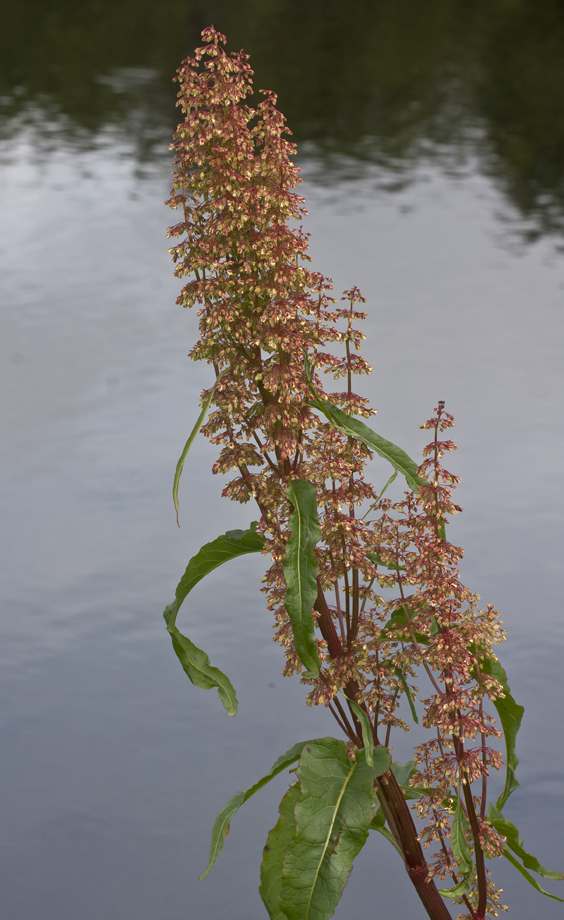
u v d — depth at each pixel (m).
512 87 21.72
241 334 1.69
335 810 1.69
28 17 28.20
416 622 1.73
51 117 18.05
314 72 22.66
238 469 1.74
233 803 1.88
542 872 1.94
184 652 1.95
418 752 1.76
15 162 15.06
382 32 27.81
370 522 1.81
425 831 1.79
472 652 1.82
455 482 1.71
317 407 1.70
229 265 1.68
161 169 14.73
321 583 1.77
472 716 1.68
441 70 23.28
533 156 16.09
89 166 14.89
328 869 1.64
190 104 1.64
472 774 1.68
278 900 1.76
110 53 23.86
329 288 1.75
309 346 1.75
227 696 1.95
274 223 1.65
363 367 1.81
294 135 17.27
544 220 12.55
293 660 1.78
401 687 1.81
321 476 1.71
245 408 1.75
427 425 1.72
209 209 1.65
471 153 16.33
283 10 30.36
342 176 14.73
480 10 31.31
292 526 1.65
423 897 1.86
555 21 29.56
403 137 17.38
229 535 1.90
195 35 26.59
